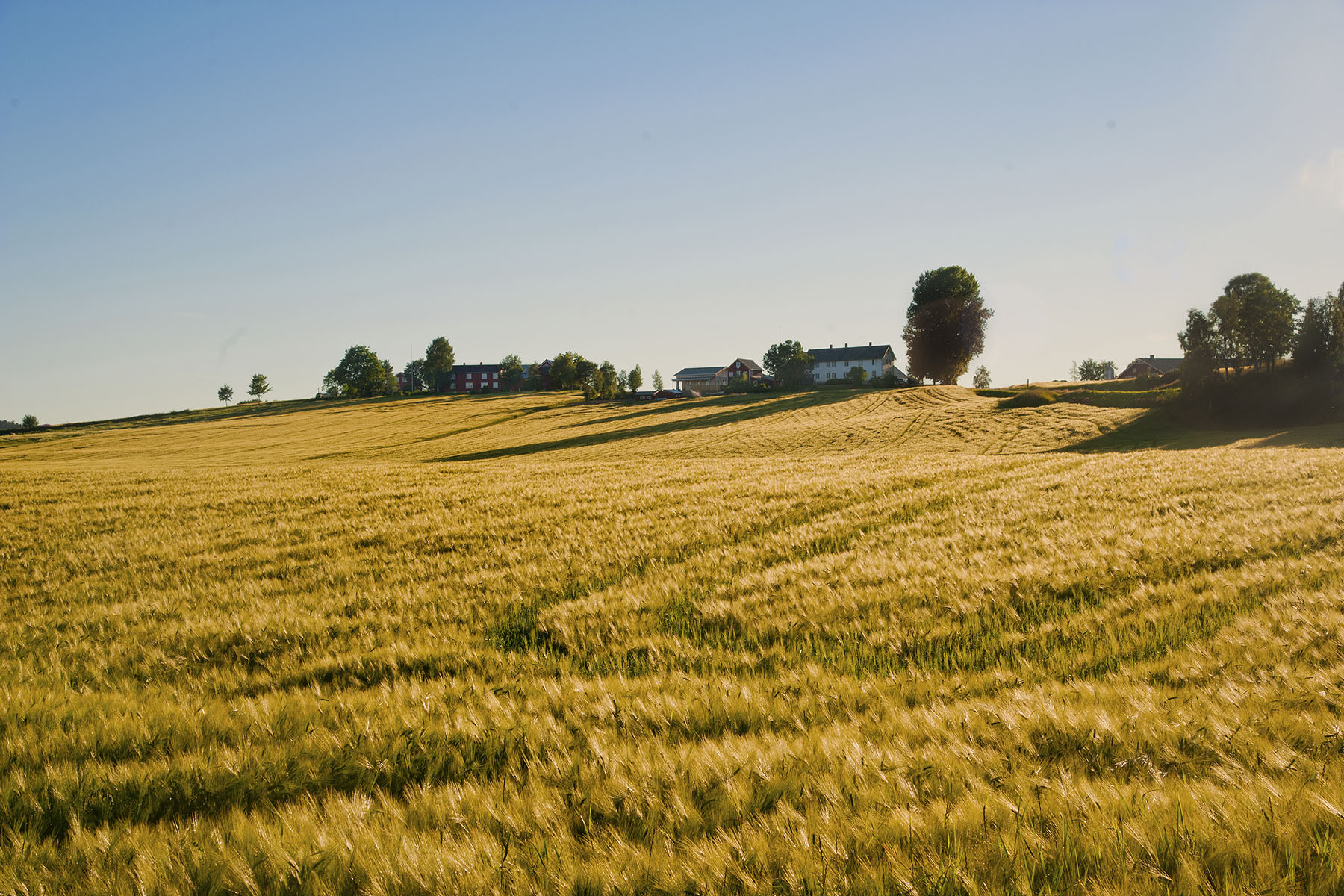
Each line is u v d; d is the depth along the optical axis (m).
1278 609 7.06
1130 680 5.54
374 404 132.00
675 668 6.82
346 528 17.34
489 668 7.20
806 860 3.08
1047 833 3.19
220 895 3.28
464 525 16.89
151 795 4.45
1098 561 9.80
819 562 10.96
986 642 7.05
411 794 4.23
